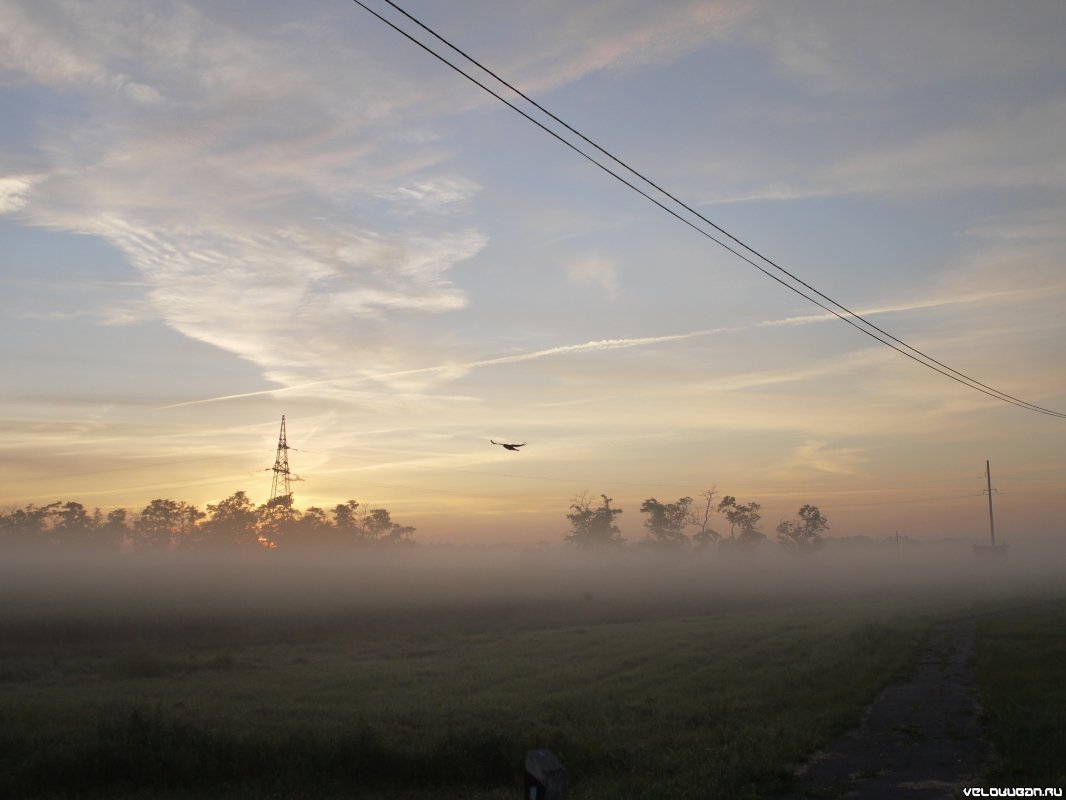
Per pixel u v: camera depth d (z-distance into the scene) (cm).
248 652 4141
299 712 2112
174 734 1602
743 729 1773
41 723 1852
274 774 1498
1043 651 3080
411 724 1925
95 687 2792
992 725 1781
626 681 2745
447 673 3114
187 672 3294
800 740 1627
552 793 801
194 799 1380
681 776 1393
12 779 1414
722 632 4712
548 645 4278
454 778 1511
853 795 1270
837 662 2947
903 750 1593
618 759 1567
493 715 2055
